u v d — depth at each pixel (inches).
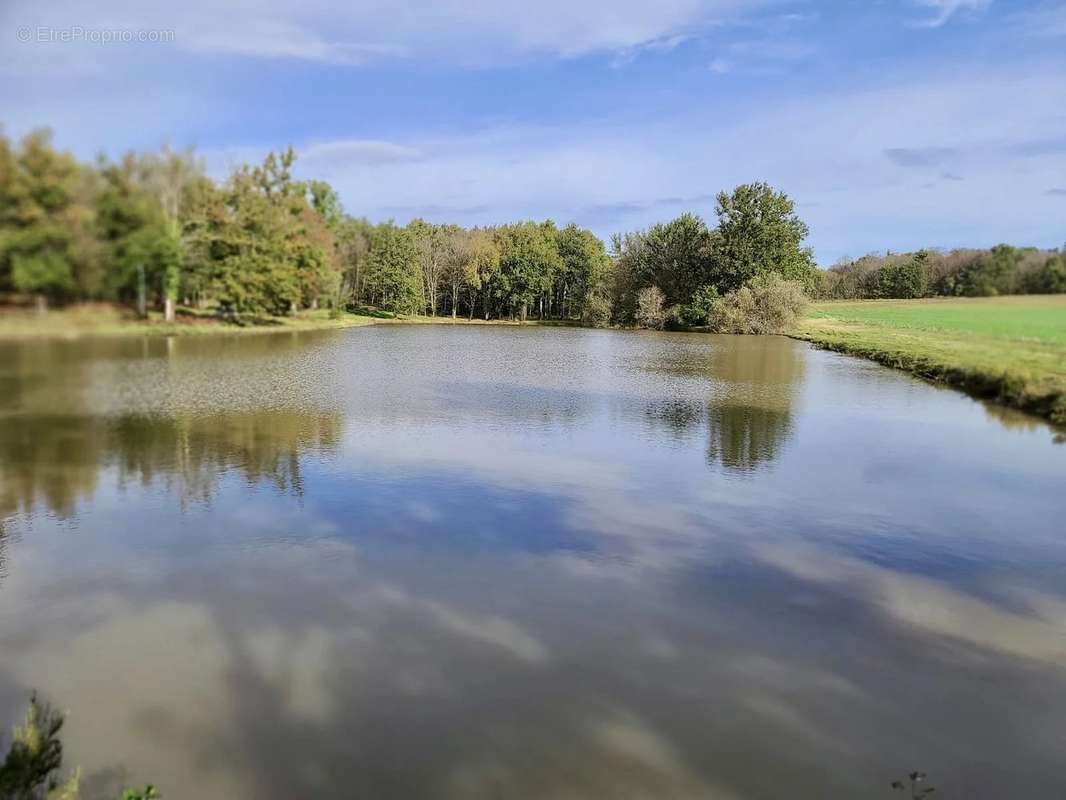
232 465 326.3
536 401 685.9
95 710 170.2
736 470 431.8
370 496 346.3
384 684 190.1
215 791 146.9
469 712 179.6
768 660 210.2
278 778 152.6
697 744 170.6
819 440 531.2
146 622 211.5
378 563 268.7
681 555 290.8
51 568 233.8
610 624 229.5
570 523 325.1
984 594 259.9
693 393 780.6
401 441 472.1
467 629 222.5
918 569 282.2
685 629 227.8
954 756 169.2
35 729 136.6
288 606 229.6
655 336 2039.9
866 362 1198.3
